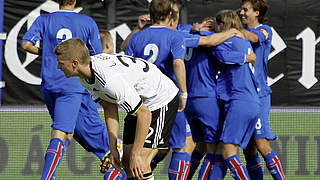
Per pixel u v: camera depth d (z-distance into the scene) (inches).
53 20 676.1
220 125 674.8
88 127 732.7
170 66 645.9
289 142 1109.7
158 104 535.5
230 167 655.1
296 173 885.8
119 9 1391.5
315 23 1390.3
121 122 1230.9
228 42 650.2
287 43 1390.3
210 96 668.7
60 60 450.9
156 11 642.8
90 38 688.4
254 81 673.0
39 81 1375.5
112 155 535.2
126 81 461.1
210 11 1382.9
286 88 1392.7
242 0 735.7
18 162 930.1
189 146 676.7
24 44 676.1
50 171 631.8
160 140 542.9
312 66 1392.7
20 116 1286.9
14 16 1359.5
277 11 1386.6
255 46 707.4
